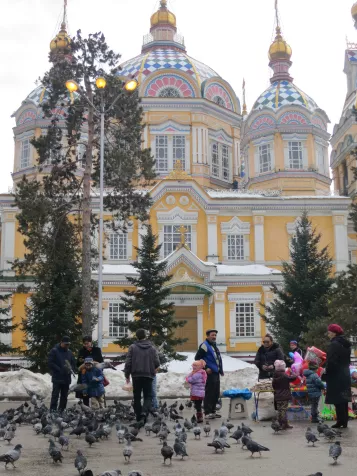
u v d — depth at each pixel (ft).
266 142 173.27
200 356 53.78
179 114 179.32
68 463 32.37
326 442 37.81
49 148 98.37
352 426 44.86
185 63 185.88
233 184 187.42
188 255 143.02
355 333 100.37
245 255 161.89
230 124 191.42
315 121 175.11
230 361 126.62
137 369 47.09
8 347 108.58
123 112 99.81
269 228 164.04
